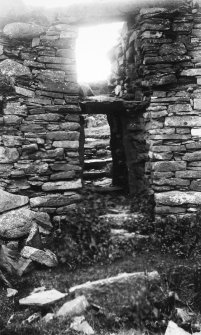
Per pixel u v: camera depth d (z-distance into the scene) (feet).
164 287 16.11
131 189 24.84
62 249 19.38
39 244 18.92
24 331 13.83
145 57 21.07
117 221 20.75
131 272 17.19
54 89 20.83
